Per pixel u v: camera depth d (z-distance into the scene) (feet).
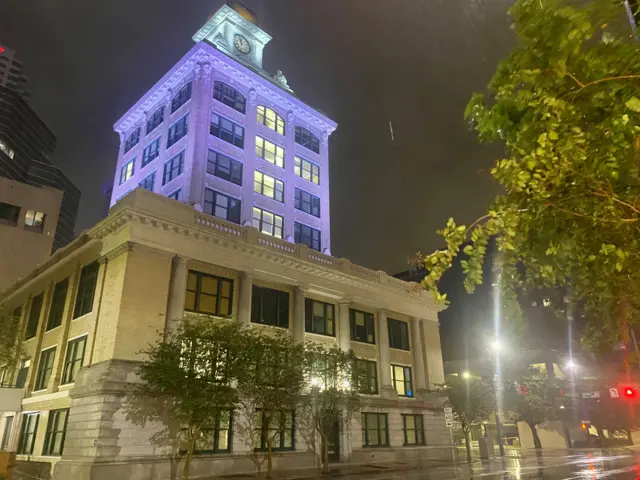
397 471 88.69
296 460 94.89
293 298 109.91
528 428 182.60
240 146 135.54
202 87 132.77
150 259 85.76
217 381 72.28
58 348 95.09
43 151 409.49
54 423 87.56
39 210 175.73
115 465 71.05
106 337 80.38
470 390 116.67
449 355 229.45
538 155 12.01
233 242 98.07
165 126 139.54
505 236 13.42
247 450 87.45
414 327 139.03
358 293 123.95
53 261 110.52
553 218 13.41
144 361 76.89
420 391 132.36
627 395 153.38
